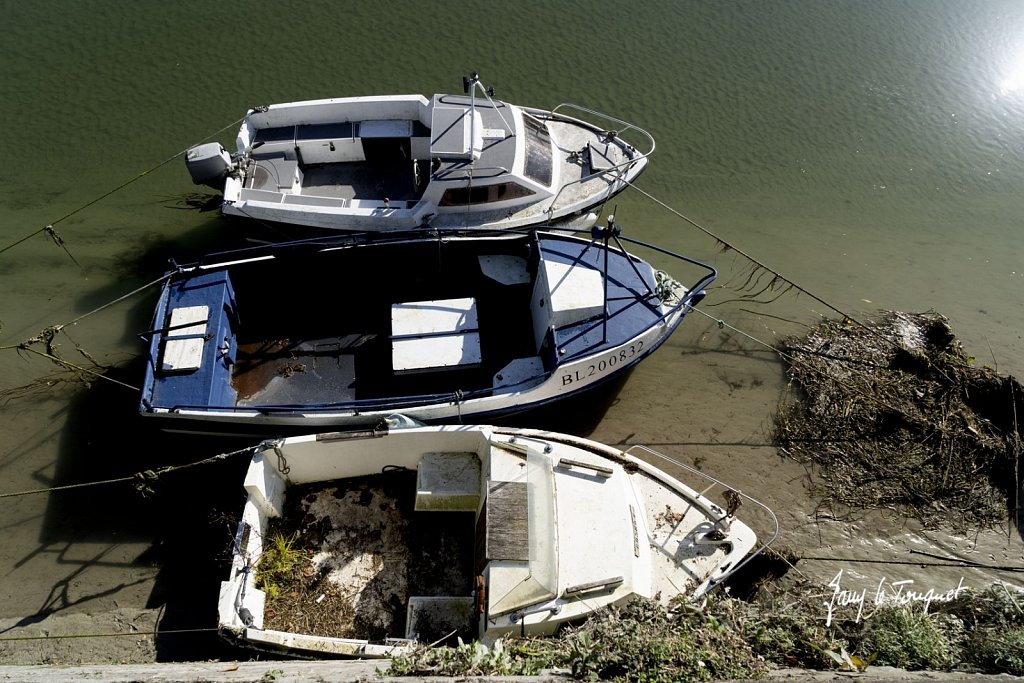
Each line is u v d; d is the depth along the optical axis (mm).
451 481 7816
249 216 9508
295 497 8086
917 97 14188
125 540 8117
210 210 10508
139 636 7402
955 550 8656
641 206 12242
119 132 12195
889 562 8516
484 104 10031
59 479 8617
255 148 10078
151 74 13102
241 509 8328
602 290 8586
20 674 6191
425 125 10305
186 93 12828
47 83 12797
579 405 9422
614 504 7031
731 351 10469
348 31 14234
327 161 10531
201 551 8047
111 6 14242
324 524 7938
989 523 8883
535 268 9250
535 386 8328
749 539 7492
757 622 6379
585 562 6625
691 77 14094
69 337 9891
